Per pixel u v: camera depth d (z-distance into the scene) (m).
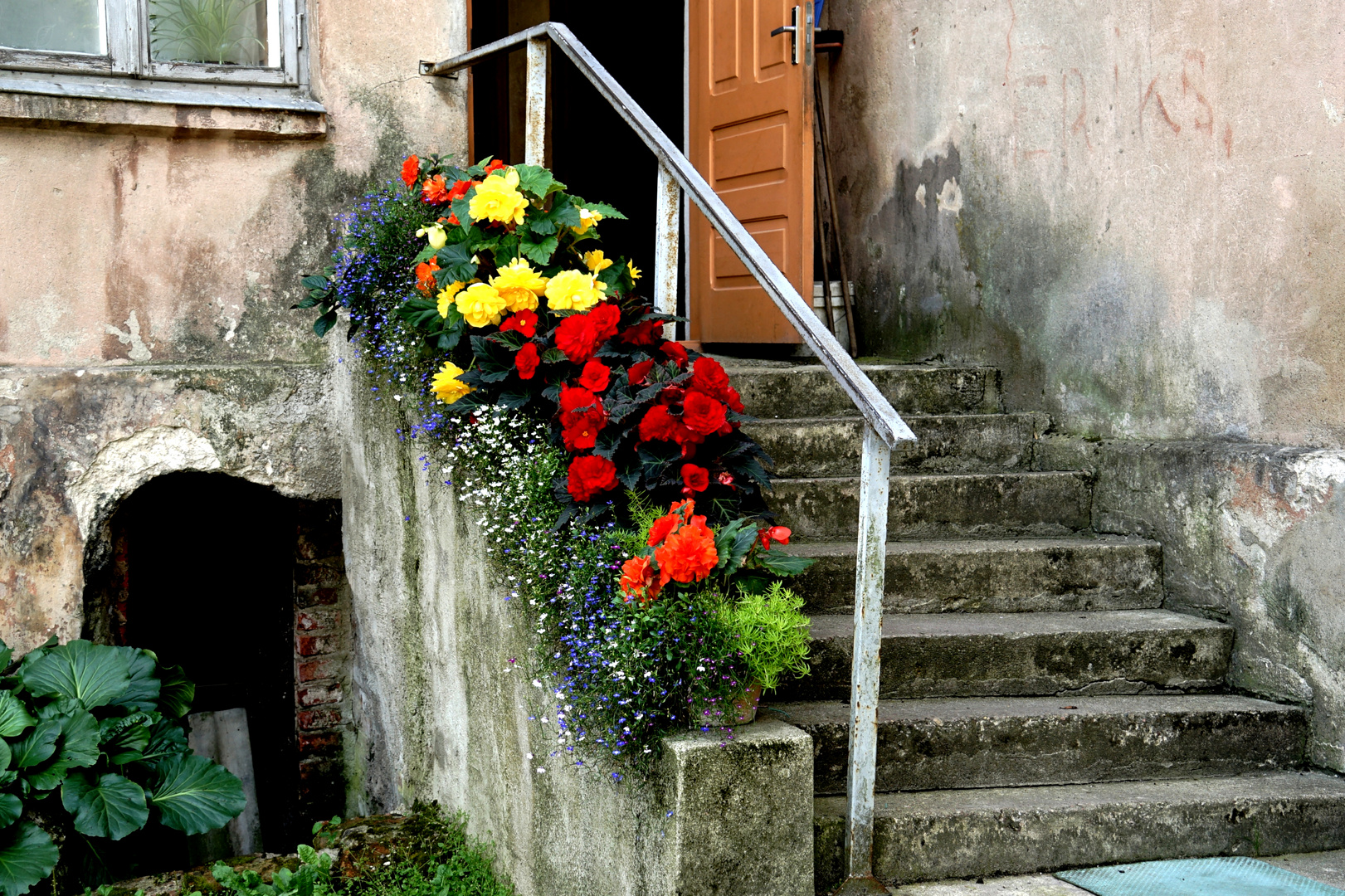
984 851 2.92
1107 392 4.32
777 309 5.29
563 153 7.81
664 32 8.10
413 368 3.71
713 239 5.76
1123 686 3.54
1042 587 3.85
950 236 5.20
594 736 2.69
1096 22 4.28
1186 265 3.94
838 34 5.93
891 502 4.06
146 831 4.02
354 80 4.61
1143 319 4.13
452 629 3.57
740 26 5.57
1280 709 3.38
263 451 4.57
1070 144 4.45
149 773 3.93
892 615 3.71
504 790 3.27
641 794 2.52
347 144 4.62
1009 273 4.83
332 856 3.56
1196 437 3.92
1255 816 3.07
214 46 4.50
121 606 4.70
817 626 3.44
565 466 3.04
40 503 4.20
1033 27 4.61
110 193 4.30
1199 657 3.61
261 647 5.27
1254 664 3.57
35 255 4.20
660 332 3.30
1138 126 4.11
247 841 5.15
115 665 3.98
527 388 3.24
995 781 3.17
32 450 4.18
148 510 4.89
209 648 5.17
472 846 3.54
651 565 2.55
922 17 5.32
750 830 2.45
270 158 4.52
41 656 3.96
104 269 4.31
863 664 2.63
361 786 4.94
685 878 2.39
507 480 3.11
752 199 5.54
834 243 6.09
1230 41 3.71
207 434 4.46
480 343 3.25
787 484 3.96
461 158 4.83
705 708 2.50
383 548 4.24
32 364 4.23
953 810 2.93
